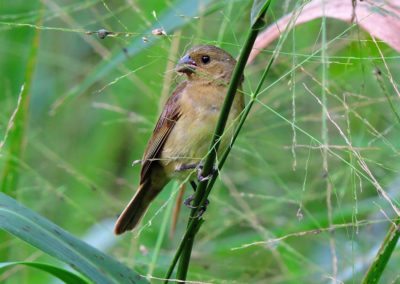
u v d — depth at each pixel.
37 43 10.72
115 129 14.86
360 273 10.12
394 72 10.60
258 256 11.59
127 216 10.53
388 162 10.38
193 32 11.30
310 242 11.53
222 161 7.43
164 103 11.09
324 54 6.43
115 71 14.37
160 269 11.38
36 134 14.33
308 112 12.38
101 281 7.12
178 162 10.23
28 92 10.63
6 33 13.73
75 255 7.18
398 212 6.96
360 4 7.86
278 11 10.52
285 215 12.13
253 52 8.71
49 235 7.23
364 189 11.95
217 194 12.05
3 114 12.72
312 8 8.20
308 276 11.26
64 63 14.77
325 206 11.84
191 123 10.05
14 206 7.37
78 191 13.66
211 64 9.98
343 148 8.59
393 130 10.76
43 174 13.94
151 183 10.61
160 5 11.59
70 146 14.89
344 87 10.65
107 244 12.30
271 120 12.50
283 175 12.53
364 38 8.66
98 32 7.55
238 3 11.55
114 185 14.40
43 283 11.91
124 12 13.27
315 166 12.38
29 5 13.16
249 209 11.59
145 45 9.66
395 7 7.79
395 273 10.25
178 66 9.91
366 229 10.95
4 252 10.65
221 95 9.98
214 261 11.58
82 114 15.07
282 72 12.12
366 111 10.36
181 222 13.12
